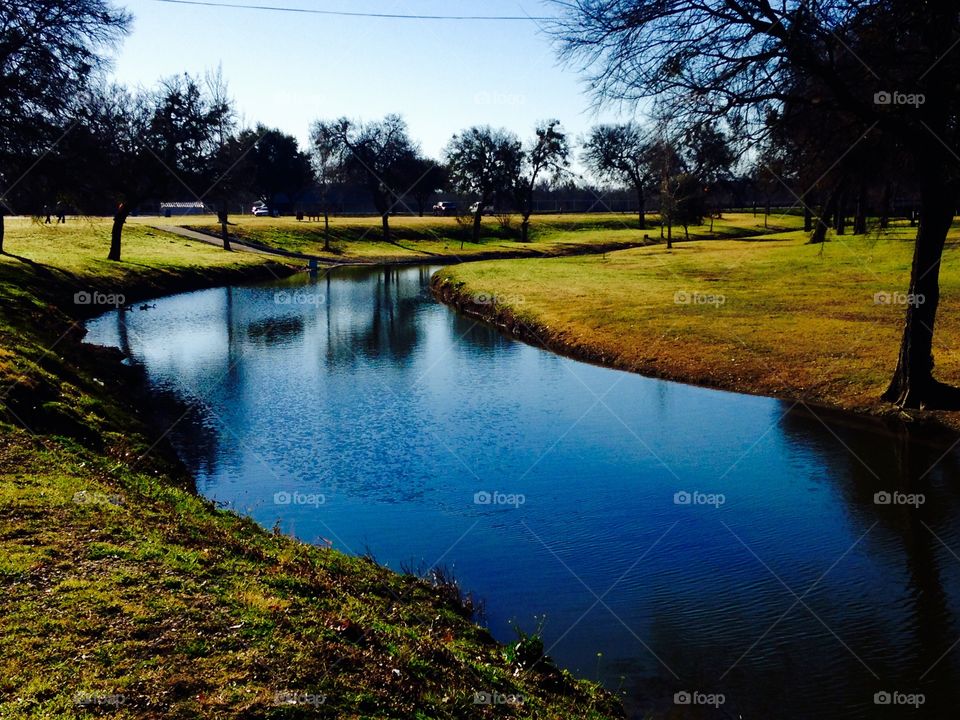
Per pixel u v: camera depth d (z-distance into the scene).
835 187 19.48
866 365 25.12
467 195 107.50
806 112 17.92
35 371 18.22
